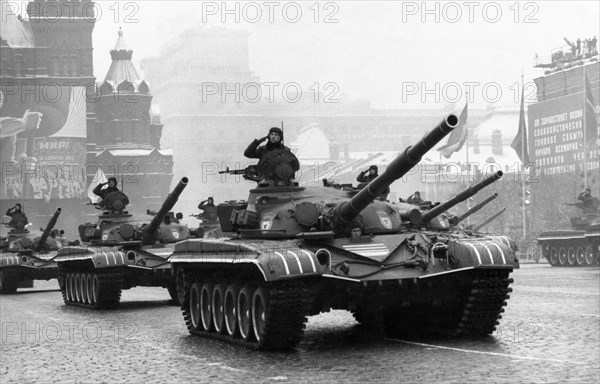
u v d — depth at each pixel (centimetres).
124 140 15800
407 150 1808
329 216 2056
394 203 2347
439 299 2044
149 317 2992
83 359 1973
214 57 12156
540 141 13700
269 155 2236
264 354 1908
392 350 1900
